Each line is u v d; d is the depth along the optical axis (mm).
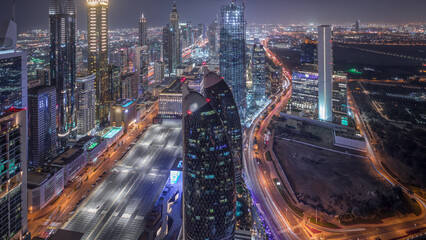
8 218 190125
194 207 186000
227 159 184625
